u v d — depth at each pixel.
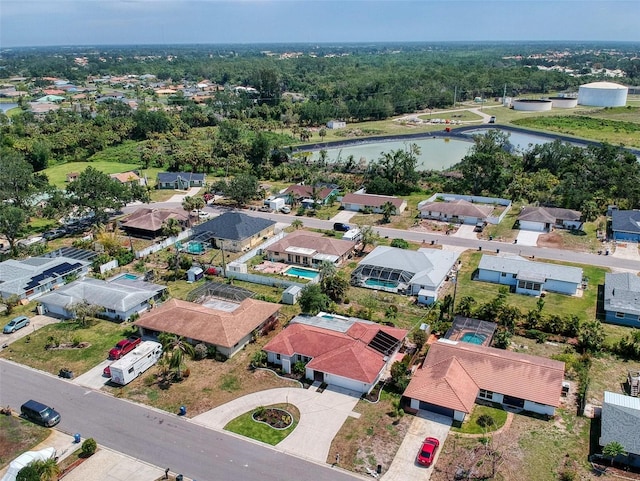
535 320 70.38
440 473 46.31
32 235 111.94
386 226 115.00
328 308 75.94
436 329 69.69
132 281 84.06
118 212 127.19
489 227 112.88
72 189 112.50
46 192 124.06
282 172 157.00
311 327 66.88
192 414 54.84
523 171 148.62
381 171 148.12
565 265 92.25
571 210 113.56
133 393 58.62
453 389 54.56
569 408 54.97
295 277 88.88
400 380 57.97
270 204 127.56
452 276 88.69
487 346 64.19
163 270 92.19
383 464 47.56
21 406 55.03
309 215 123.69
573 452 48.62
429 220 118.19
